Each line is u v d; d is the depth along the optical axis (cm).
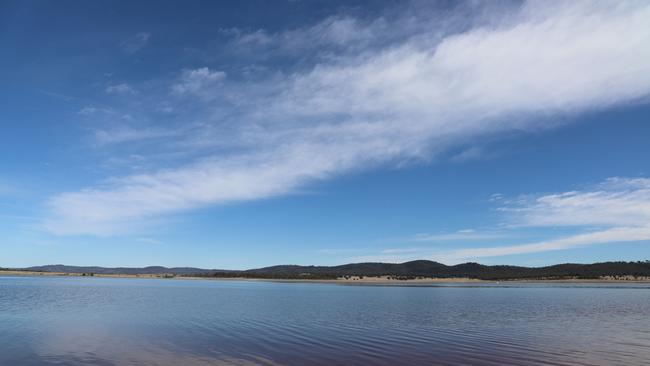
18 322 3428
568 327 3344
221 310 4678
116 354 2233
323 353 2308
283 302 6006
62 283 13425
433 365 2039
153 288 10556
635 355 2270
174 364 2030
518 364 2062
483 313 4466
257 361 2112
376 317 4056
